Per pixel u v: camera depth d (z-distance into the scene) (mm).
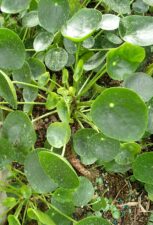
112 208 750
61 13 679
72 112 750
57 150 738
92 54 745
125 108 609
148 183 672
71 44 728
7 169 720
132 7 786
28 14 753
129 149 684
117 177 771
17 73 709
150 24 691
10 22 781
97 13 663
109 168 719
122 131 619
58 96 717
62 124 669
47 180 642
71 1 747
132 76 667
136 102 595
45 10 678
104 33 754
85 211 750
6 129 670
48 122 792
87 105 741
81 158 713
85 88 739
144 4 779
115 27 690
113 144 654
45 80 697
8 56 668
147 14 838
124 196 765
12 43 656
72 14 752
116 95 597
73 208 678
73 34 663
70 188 607
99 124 620
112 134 620
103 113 618
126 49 643
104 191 762
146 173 666
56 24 680
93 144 664
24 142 664
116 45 754
